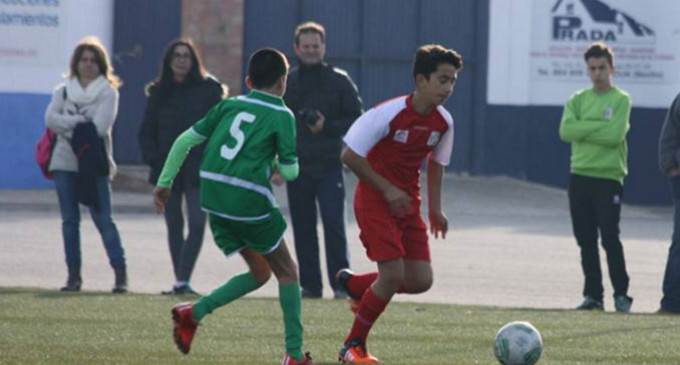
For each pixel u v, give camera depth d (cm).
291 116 2314
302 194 3931
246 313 3341
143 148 3981
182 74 3950
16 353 2448
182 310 2325
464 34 9050
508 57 9019
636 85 8875
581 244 3900
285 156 2297
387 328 3059
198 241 3872
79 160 3847
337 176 3928
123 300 3553
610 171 3850
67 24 8319
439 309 3603
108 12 8581
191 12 8756
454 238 6291
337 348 2653
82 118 3856
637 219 8031
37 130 8269
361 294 2644
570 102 3928
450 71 2402
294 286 2316
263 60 2319
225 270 4822
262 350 2583
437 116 2459
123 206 7212
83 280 4372
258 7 8906
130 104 8775
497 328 3097
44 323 2992
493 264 5262
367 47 9050
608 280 4944
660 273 5125
